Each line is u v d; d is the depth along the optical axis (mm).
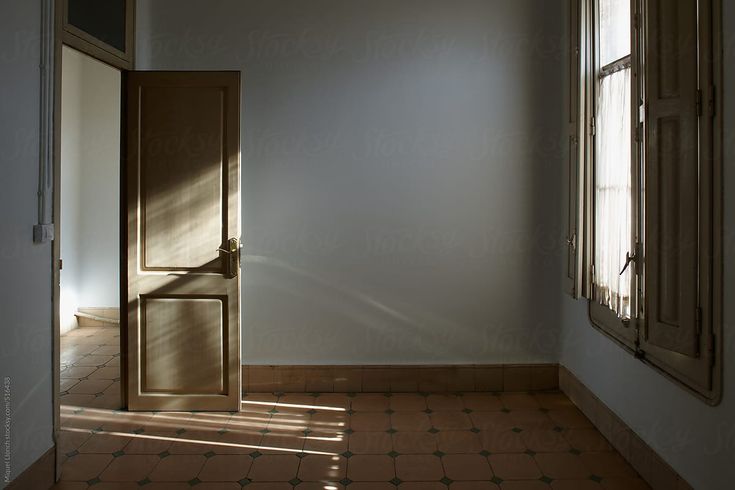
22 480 3111
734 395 2646
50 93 3346
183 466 3641
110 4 4238
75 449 3867
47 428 3357
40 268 3285
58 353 3455
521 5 4891
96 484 3412
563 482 3467
